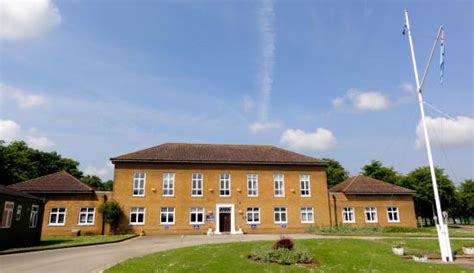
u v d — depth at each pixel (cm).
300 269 1472
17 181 5084
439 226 1867
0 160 4956
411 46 2084
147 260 1644
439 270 1488
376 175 6794
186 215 3778
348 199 4225
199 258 1697
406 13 2127
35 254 1977
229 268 1451
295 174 4162
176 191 3825
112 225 3606
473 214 8700
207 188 3900
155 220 3703
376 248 2056
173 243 2612
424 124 1972
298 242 2230
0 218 2191
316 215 4069
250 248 2061
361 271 1477
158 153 3988
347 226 3984
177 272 1346
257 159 4106
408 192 4322
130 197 3709
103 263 1638
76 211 3622
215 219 3819
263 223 3912
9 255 1920
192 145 4388
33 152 6034
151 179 3803
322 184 4197
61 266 1552
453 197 6378
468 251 2030
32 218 2727
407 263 1680
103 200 3709
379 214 4231
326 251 1905
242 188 3978
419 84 2033
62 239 3036
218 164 3997
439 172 6450
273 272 1388
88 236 3381
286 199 4050
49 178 3781
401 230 3825
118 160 3753
